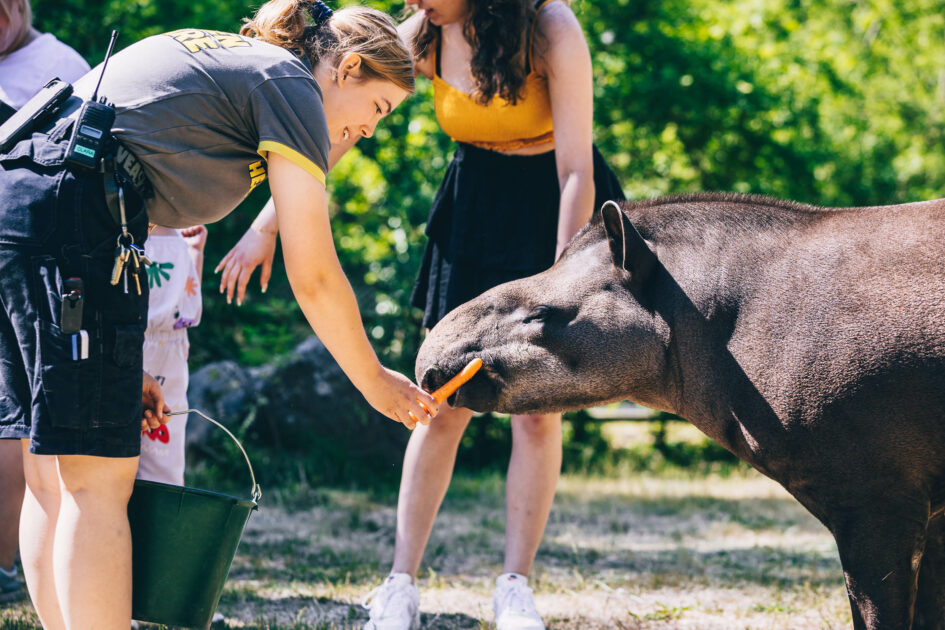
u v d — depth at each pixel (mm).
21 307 2326
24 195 2340
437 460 3639
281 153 2449
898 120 21609
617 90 13523
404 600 3533
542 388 2920
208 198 2543
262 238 3670
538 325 2908
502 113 3566
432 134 11641
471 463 11258
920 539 2584
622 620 3965
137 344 2391
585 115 3457
